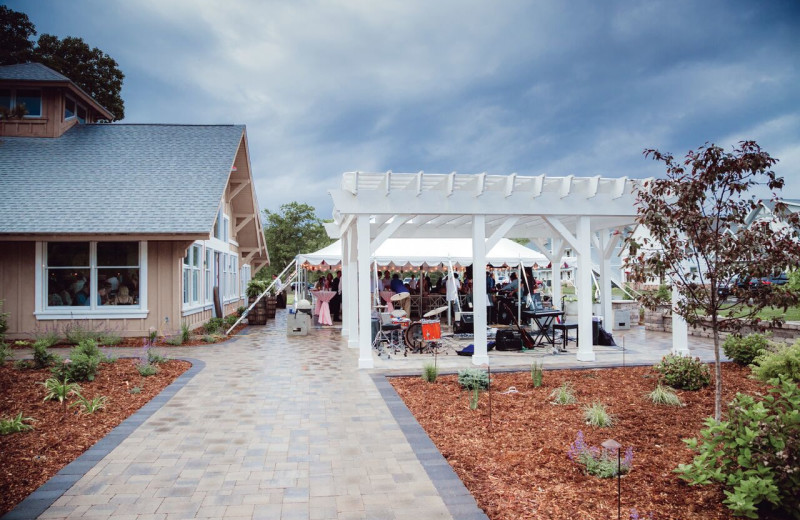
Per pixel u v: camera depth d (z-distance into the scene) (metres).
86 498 3.84
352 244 12.29
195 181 14.52
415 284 20.02
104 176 14.43
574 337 13.67
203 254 16.31
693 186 4.88
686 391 7.12
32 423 5.67
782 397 3.98
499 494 3.83
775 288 4.73
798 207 23.09
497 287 19.34
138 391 7.14
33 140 15.95
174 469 4.43
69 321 12.67
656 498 3.71
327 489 4.00
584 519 3.40
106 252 12.92
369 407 6.50
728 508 3.53
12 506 3.69
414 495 3.86
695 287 5.19
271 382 8.05
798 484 3.28
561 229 10.21
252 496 3.88
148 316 12.98
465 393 7.12
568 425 5.48
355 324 12.28
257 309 18.34
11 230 11.86
